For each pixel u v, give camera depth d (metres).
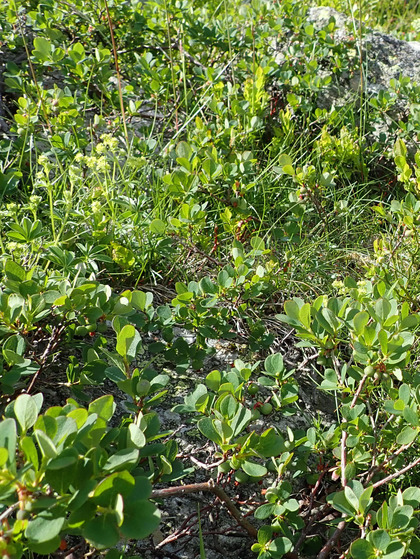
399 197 4.29
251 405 2.52
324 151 4.13
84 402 2.28
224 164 3.23
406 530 1.72
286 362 2.79
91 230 2.90
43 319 2.39
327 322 2.07
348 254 3.66
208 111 4.33
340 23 5.09
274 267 3.07
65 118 3.47
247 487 2.25
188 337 2.79
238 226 3.31
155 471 1.80
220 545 2.07
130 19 4.61
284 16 5.04
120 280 2.98
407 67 4.79
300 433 2.24
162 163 3.72
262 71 4.21
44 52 3.86
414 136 4.35
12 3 4.18
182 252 3.15
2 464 1.20
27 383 2.21
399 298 2.96
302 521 1.98
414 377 2.04
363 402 2.23
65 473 1.28
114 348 2.55
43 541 1.19
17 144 3.41
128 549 1.96
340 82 4.67
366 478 2.19
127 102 4.20
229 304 2.88
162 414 2.39
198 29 4.65
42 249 2.60
